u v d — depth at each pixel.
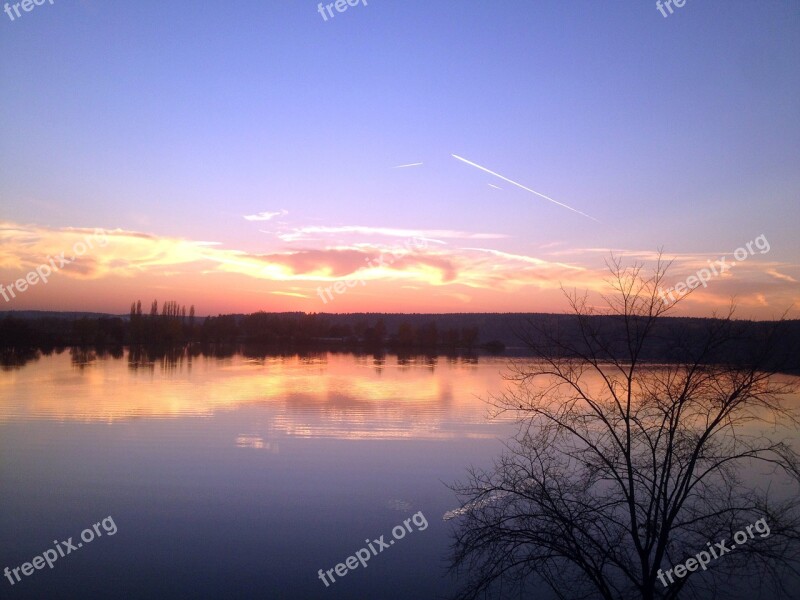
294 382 45.72
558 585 10.16
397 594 11.85
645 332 9.31
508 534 9.18
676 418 9.01
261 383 44.88
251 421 29.06
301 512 16.53
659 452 9.32
